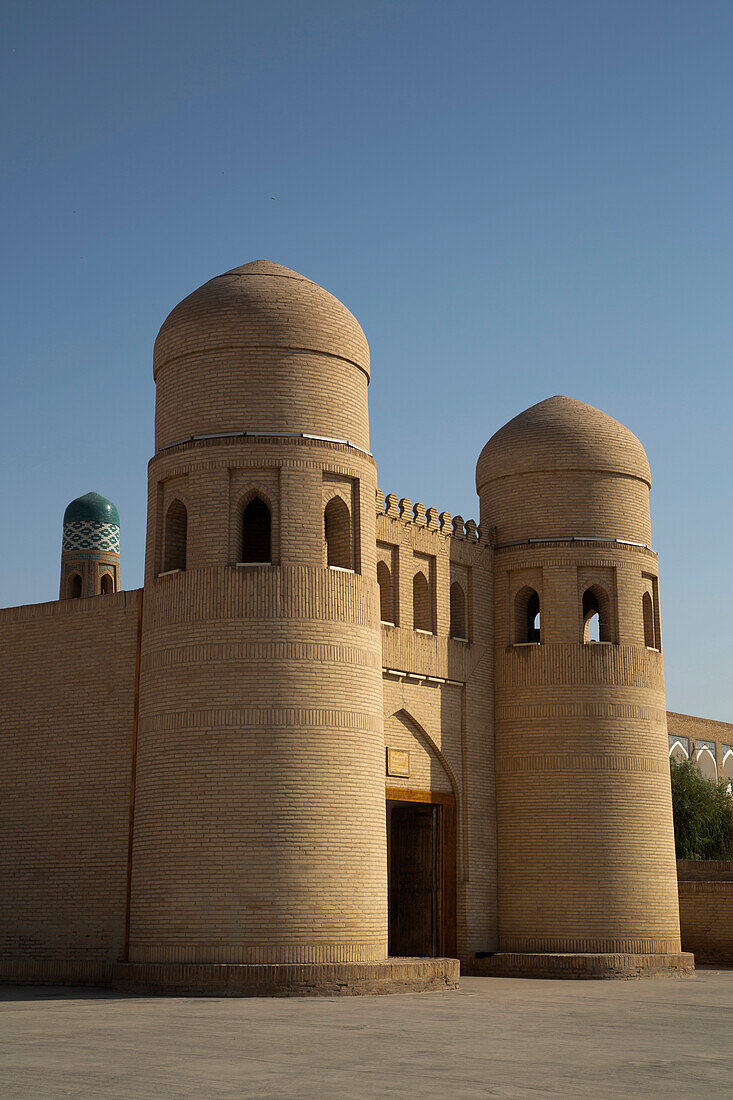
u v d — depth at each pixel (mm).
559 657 23859
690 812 38844
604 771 23359
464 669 23719
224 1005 15383
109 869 19969
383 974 17562
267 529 21453
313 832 17781
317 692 18297
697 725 45344
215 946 17328
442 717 23203
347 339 20047
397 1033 12055
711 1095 8492
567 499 24531
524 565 24453
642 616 24500
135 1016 13727
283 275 20344
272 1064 9719
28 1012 14281
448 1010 14766
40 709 21516
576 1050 10906
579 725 23531
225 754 17922
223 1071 9328
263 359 19375
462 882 22922
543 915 22969
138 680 20328
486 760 23891
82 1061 9828
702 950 26094
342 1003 15750
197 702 18266
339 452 19391
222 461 19016
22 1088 8453
